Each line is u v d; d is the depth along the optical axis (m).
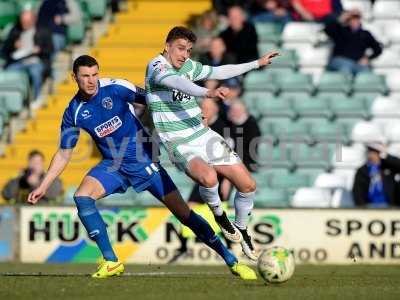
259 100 60.19
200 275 36.88
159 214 47.94
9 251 48.72
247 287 30.73
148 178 34.03
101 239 34.16
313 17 64.81
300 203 54.03
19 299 27.62
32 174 51.56
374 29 65.19
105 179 34.03
